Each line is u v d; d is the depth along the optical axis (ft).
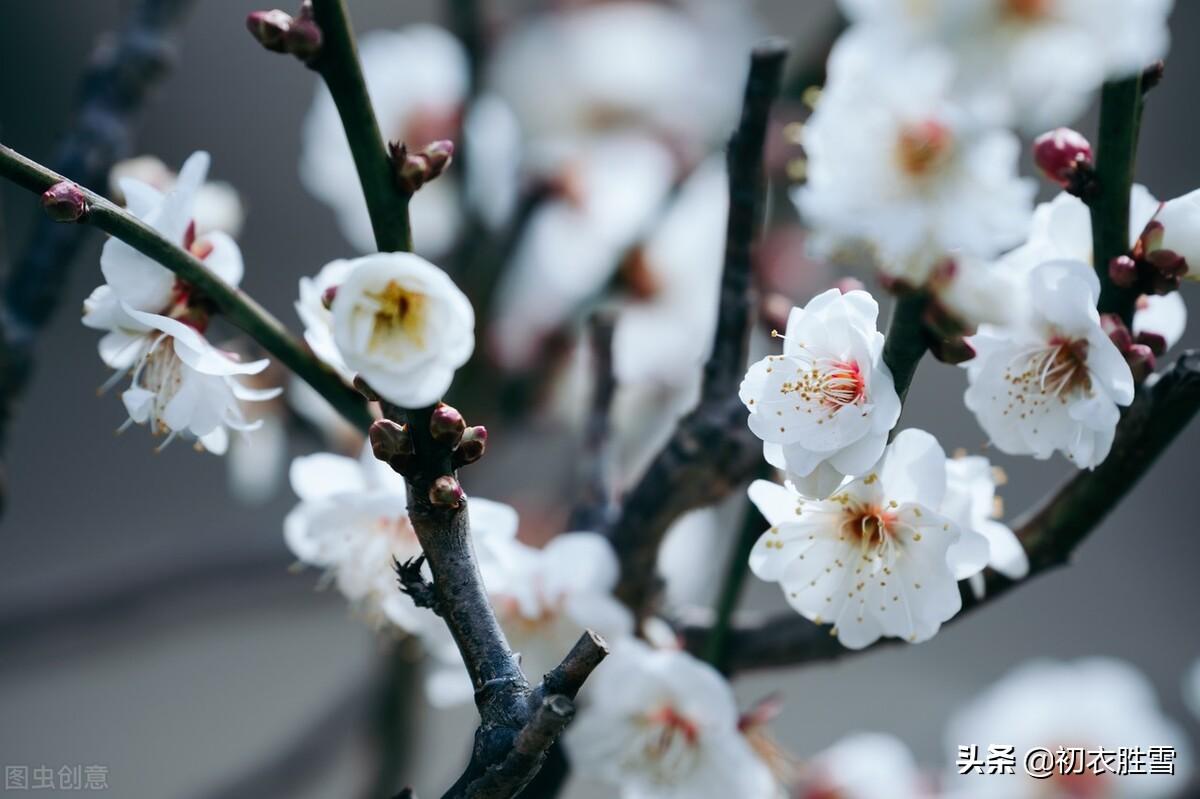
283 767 2.06
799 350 1.26
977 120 1.38
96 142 1.66
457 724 2.63
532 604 1.44
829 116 1.43
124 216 1.26
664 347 1.83
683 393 1.82
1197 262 1.29
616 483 1.55
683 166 1.93
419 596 1.22
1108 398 1.26
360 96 1.24
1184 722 2.22
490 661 1.20
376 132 1.24
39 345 1.62
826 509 1.30
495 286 1.83
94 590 1.92
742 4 2.13
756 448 1.45
